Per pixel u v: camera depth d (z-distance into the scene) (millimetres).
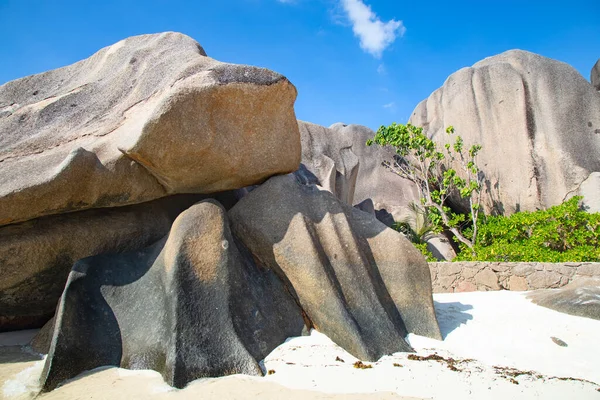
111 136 4062
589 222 8172
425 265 4242
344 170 11383
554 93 10789
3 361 3406
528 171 10430
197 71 4051
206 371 3000
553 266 6504
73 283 3416
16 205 3537
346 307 3717
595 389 2891
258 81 3943
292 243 3955
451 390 2811
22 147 4195
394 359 3371
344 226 4164
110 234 4066
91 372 3133
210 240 3639
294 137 4410
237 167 4086
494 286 6688
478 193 10750
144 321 3377
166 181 4004
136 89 4586
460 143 10711
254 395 2734
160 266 3588
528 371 3205
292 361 3262
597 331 4141
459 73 12422
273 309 3781
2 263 3752
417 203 12656
